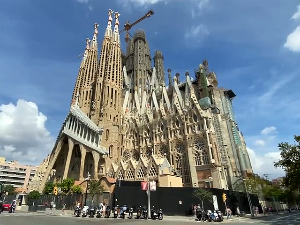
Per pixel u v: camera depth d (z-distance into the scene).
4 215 31.28
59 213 39.72
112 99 97.00
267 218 40.81
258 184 72.12
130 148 92.06
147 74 130.50
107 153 83.12
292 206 126.75
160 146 83.44
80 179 70.12
